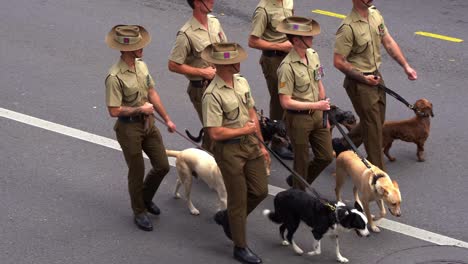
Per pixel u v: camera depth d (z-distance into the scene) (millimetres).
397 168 11094
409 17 16484
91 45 15570
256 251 9188
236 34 15797
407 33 15648
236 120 8562
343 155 9930
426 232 9523
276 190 10602
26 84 13898
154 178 9617
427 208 10055
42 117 12711
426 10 16891
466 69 14141
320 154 9836
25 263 8961
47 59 14938
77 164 11273
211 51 8500
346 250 9180
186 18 16859
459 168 11039
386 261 8953
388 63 14391
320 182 10836
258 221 9859
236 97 8555
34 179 10828
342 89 13555
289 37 9398
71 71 14477
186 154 9859
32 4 17750
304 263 8922
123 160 11422
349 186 10727
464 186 10586
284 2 11070
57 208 10133
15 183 10719
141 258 9078
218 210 10023
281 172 11094
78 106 13109
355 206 8984
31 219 9859
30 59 14930
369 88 10219
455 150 11523
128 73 9094
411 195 10367
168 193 10570
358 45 10141
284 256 9078
